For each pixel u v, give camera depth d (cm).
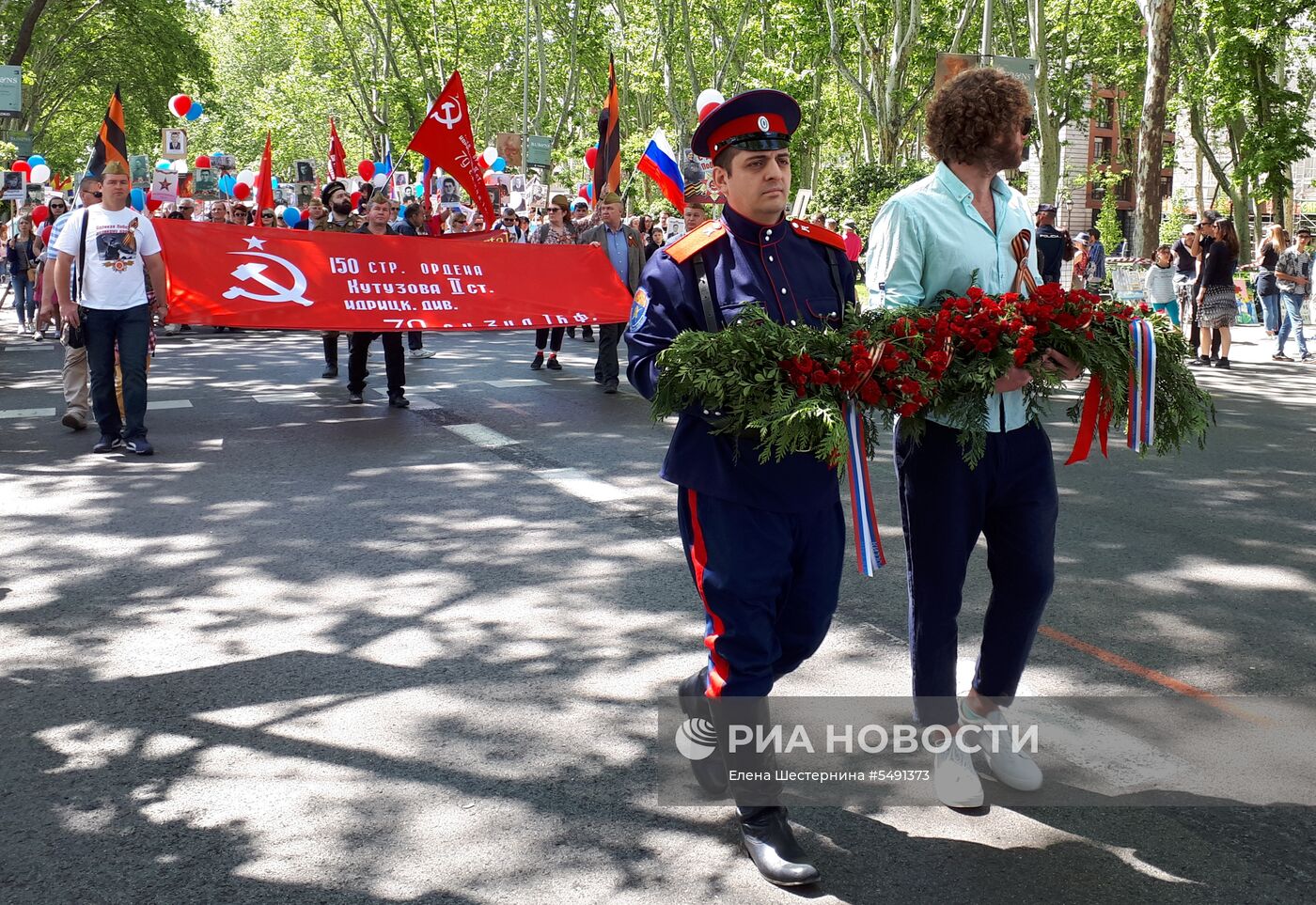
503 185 3169
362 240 1029
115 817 332
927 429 312
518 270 1088
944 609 322
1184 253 1520
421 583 543
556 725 389
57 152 6194
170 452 838
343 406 1040
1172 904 283
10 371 1285
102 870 305
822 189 3128
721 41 4497
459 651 457
